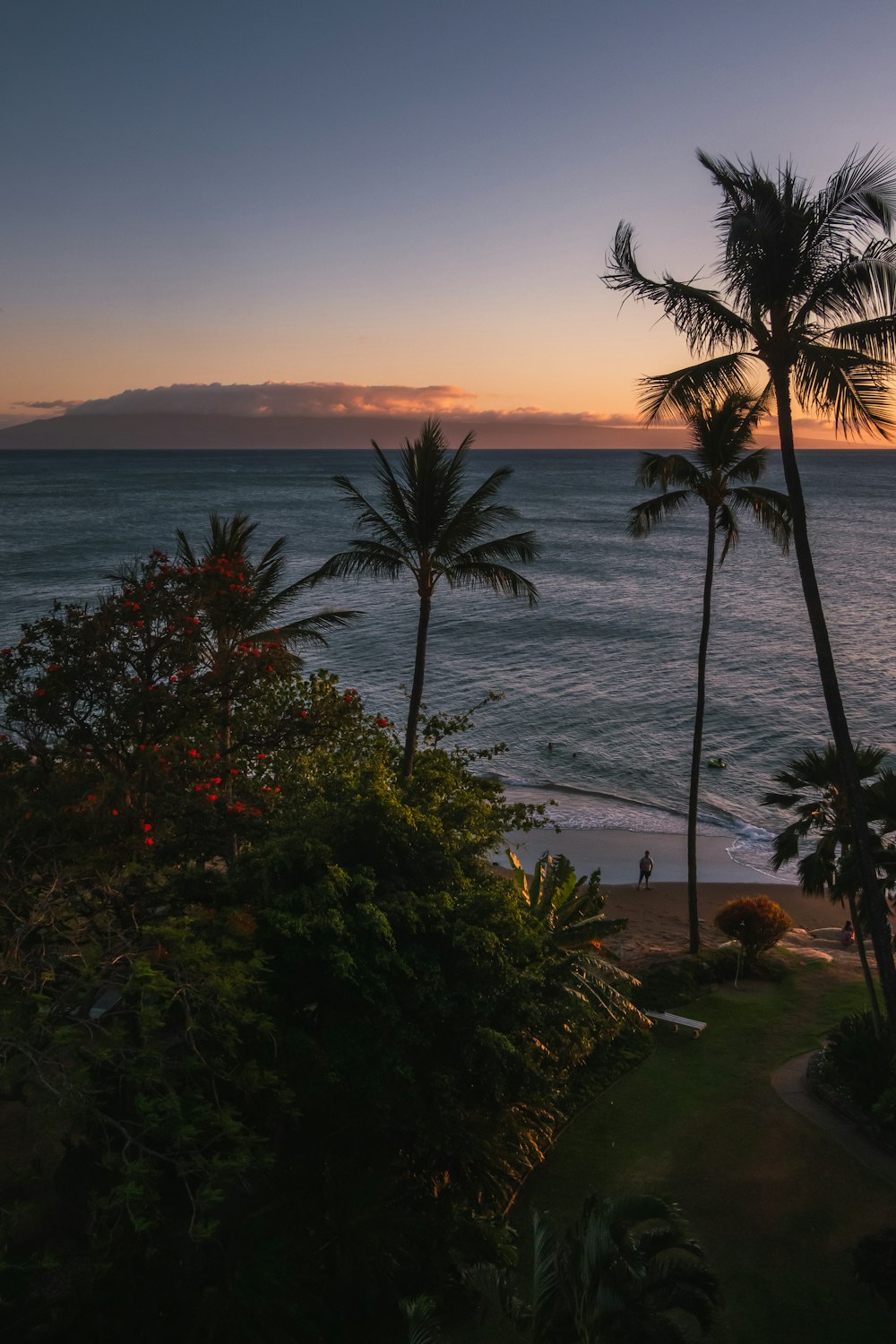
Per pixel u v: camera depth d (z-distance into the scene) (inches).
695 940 1079.6
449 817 662.5
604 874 1487.5
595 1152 628.7
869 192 541.3
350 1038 478.0
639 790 1866.4
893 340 557.3
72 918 504.7
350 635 3127.5
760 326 597.3
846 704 2377.0
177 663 655.1
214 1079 471.5
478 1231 510.9
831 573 4495.6
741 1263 512.1
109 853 545.0
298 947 488.1
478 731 2182.6
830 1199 565.9
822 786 749.3
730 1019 835.4
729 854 1574.8
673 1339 373.7
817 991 896.3
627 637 3149.6
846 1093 674.2
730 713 2314.2
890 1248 497.7
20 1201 458.6
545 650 2952.8
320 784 671.1
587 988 722.2
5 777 603.5
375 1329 468.8
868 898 641.6
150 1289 438.0
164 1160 497.0
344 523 6161.4
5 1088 453.4
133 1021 495.5
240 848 654.5
